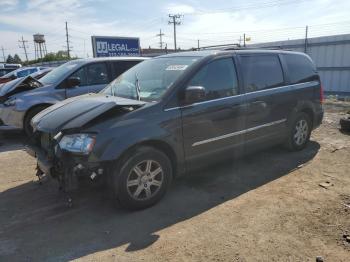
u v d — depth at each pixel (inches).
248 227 138.9
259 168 206.8
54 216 154.1
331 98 567.8
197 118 168.4
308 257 118.4
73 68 302.8
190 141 168.1
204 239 131.4
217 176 195.8
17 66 949.2
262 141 205.2
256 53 204.8
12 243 133.1
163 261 118.8
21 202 169.3
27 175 207.9
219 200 165.2
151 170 157.8
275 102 207.8
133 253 124.1
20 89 301.9
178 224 143.6
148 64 199.5
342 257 118.0
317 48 714.8
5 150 270.1
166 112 158.7
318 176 191.9
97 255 123.7
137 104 155.8
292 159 221.6
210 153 177.8
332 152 235.0
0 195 178.2
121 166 147.9
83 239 134.6
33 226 145.8
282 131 218.4
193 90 157.4
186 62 178.5
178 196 170.6
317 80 244.7
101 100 166.2
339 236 130.6
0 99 295.6
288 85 219.3
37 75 414.3
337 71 688.4
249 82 194.7
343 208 152.6
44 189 184.5
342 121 295.6
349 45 662.5
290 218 145.0
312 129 244.5
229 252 122.5
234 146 188.4
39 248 129.4
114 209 159.0
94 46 736.3
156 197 160.4
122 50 774.5
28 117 287.6
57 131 148.6
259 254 120.8
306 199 162.7
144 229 140.6
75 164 141.9
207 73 175.8
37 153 166.2
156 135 153.8
